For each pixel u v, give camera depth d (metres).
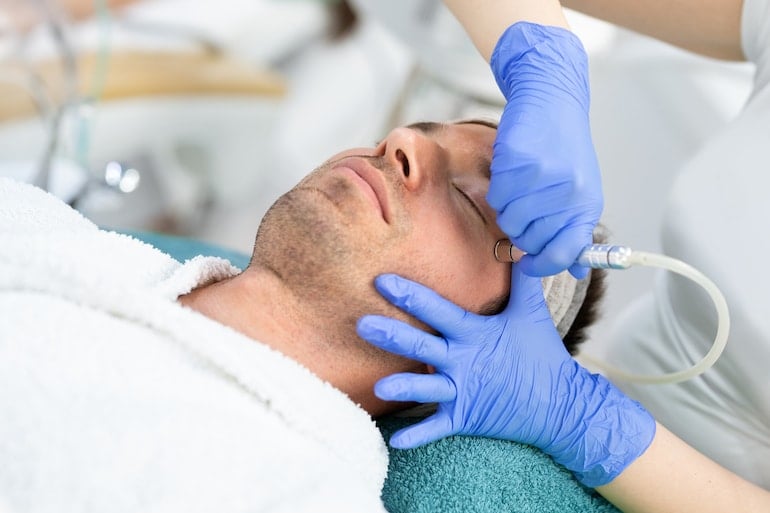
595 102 2.43
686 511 0.99
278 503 0.78
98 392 0.80
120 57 2.27
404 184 0.95
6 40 2.06
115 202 1.84
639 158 2.28
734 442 1.20
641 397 1.30
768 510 1.00
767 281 1.11
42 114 1.96
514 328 0.99
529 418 0.98
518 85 1.01
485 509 0.96
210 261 1.01
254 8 2.67
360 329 0.89
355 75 2.92
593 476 1.01
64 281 0.87
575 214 0.93
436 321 0.94
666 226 1.28
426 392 0.92
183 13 2.53
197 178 2.54
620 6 1.29
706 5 1.23
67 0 2.26
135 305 0.87
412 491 0.97
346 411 0.92
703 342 1.22
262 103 2.42
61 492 0.73
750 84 2.26
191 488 0.75
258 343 0.90
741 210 1.16
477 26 1.11
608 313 1.50
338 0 2.81
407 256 0.93
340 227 0.91
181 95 2.27
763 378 1.11
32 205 1.08
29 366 0.80
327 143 2.79
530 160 0.90
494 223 1.00
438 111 2.26
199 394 0.85
